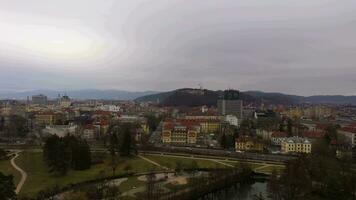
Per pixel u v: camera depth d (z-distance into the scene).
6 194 186.00
